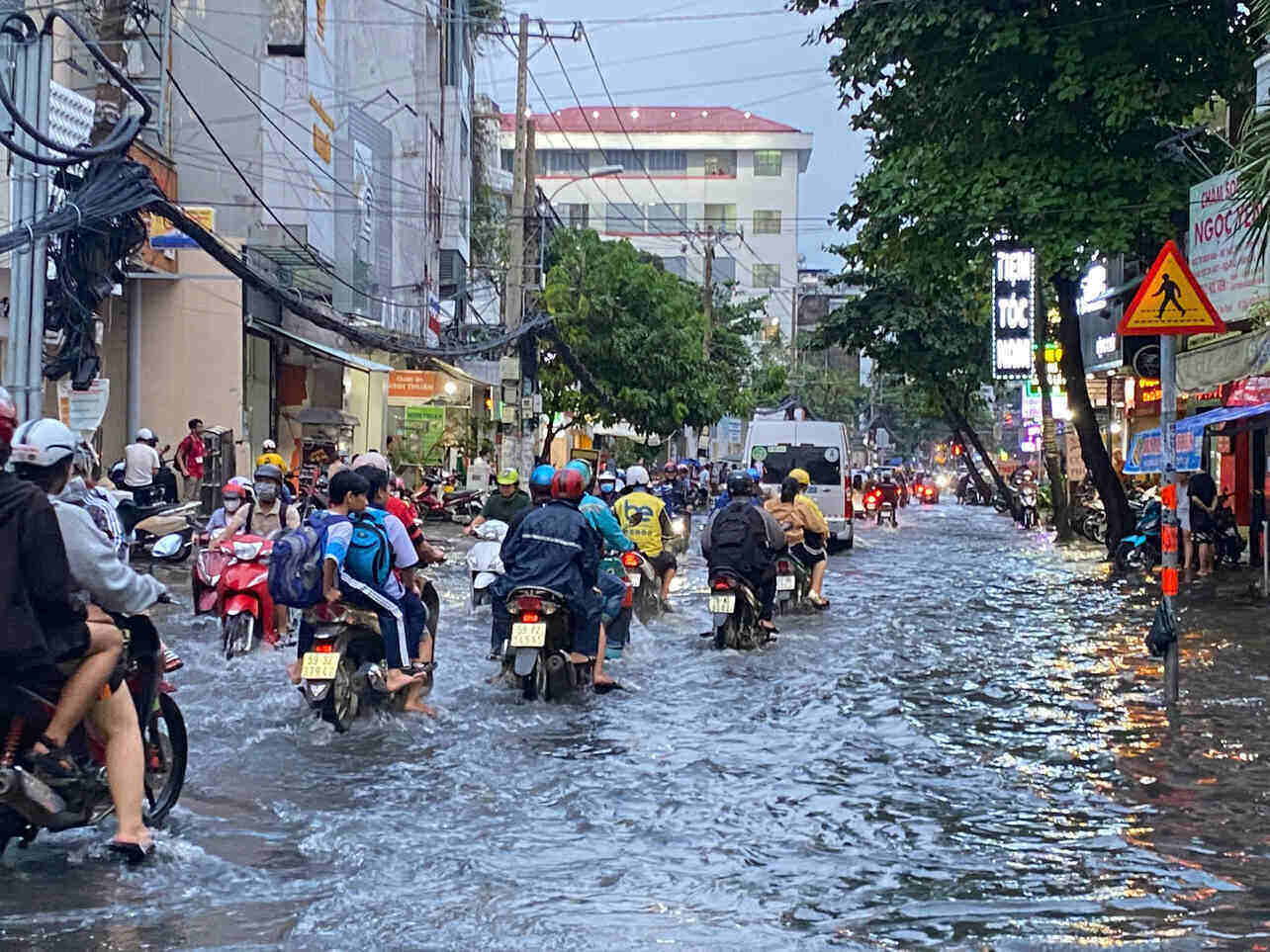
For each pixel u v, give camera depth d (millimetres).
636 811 6762
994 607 17500
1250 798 7141
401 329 38812
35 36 12820
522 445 34250
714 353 61969
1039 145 21859
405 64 40406
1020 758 8125
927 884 5578
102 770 5801
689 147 100250
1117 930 4977
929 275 23219
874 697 10320
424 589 10602
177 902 5188
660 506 15578
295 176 29141
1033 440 57031
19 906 5121
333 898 5262
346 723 8750
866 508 46031
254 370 29188
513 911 5133
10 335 12766
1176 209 20938
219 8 28516
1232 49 20984
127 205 13516
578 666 10430
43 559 5184
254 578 11641
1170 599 10203
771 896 5395
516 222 32031
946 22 21250
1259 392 18203
